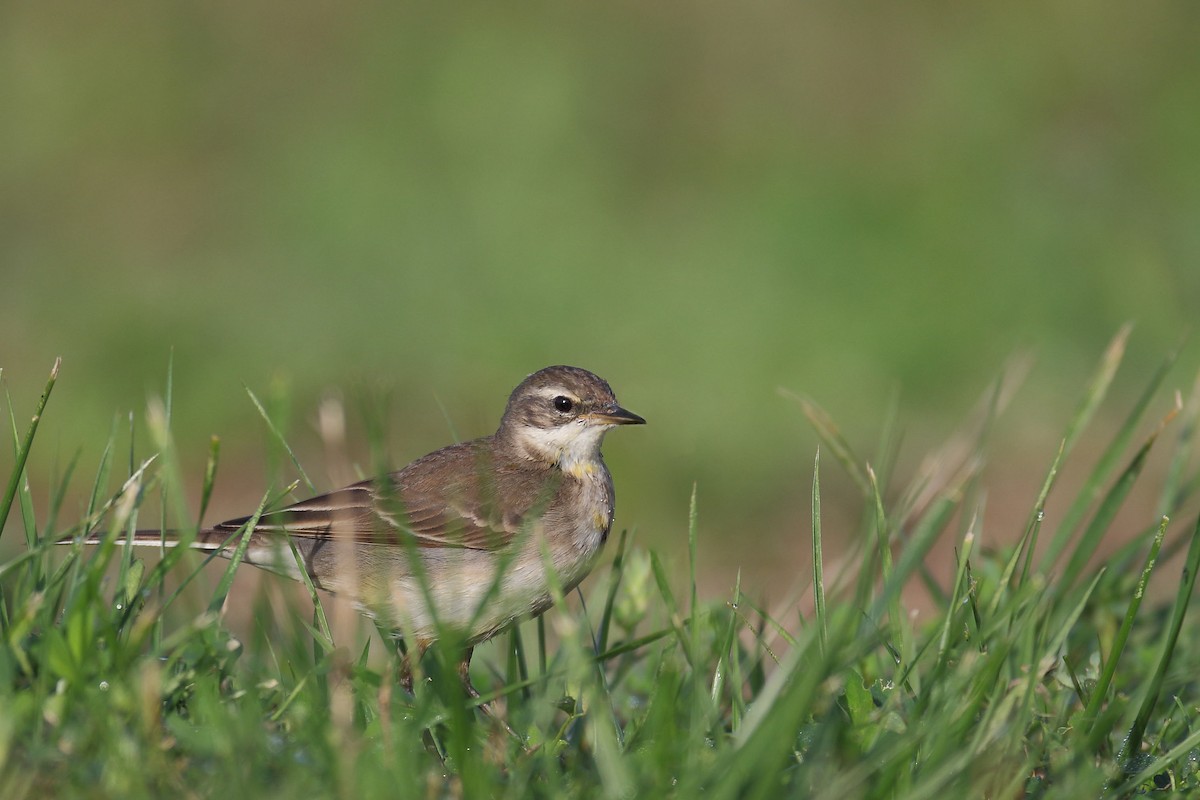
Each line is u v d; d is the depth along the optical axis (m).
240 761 5.46
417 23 24.45
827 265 18.62
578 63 23.39
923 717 6.22
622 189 20.86
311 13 24.73
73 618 5.68
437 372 17.39
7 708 5.47
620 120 22.42
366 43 24.25
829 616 7.53
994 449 15.76
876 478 7.76
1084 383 16.69
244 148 22.30
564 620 5.88
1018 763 6.07
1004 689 6.41
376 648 9.23
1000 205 19.78
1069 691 7.27
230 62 23.78
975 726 6.41
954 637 6.65
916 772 5.88
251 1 24.97
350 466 15.23
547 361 17.48
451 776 6.12
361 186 20.86
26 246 20.02
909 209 19.70
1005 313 17.80
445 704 6.52
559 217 20.02
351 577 8.40
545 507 8.61
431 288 18.77
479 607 6.35
